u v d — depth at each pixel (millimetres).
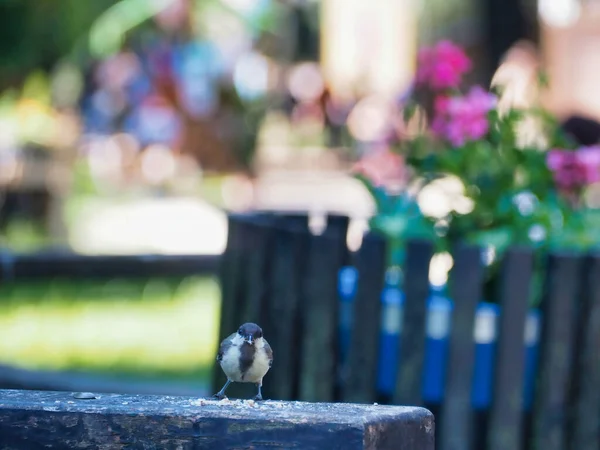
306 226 8188
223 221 22406
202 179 25719
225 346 5266
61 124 25375
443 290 7098
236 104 26500
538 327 6625
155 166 25234
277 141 28688
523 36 23531
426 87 8094
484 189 7457
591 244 7355
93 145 25109
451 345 6492
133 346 14984
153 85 25203
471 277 6488
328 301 6688
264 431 3533
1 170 23141
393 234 7492
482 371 6559
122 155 25141
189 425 3576
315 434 3508
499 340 6508
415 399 6520
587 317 6527
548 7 24266
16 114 24562
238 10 25906
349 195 25125
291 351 6859
